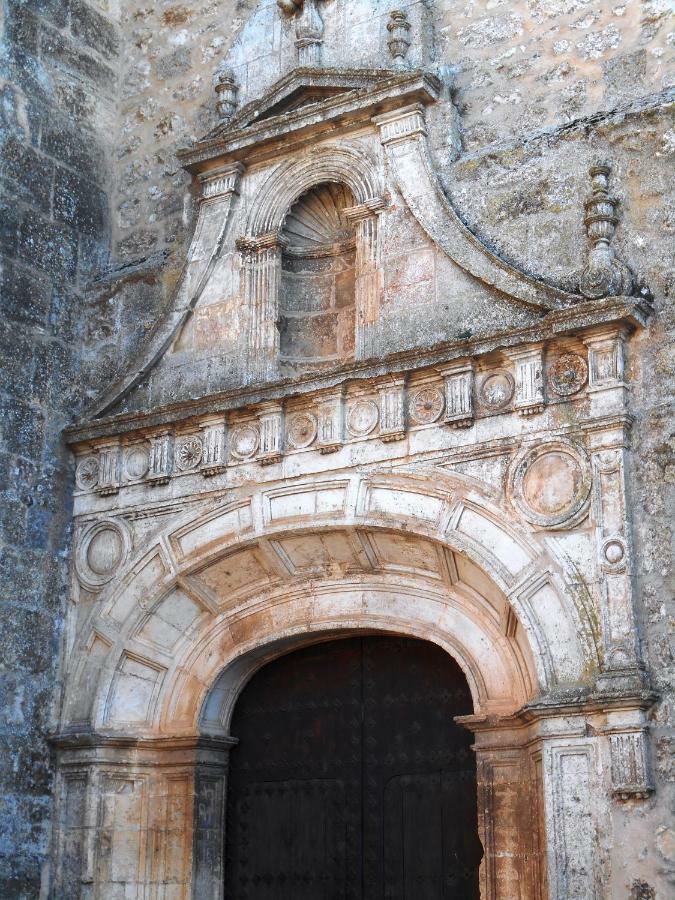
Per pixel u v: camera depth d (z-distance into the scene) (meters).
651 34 10.21
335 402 10.38
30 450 11.42
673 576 8.66
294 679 11.15
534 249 9.99
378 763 10.53
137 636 11.03
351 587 10.59
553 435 9.35
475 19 11.16
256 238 11.42
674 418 8.94
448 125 10.73
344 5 11.83
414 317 10.32
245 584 10.98
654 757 8.38
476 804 9.96
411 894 10.04
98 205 12.66
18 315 11.59
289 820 10.79
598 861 8.39
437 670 10.49
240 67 12.46
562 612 9.01
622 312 9.04
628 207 9.61
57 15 12.64
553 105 10.50
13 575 11.01
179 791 10.82
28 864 10.55
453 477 9.71
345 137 11.23
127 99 13.10
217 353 11.31
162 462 11.17
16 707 10.78
